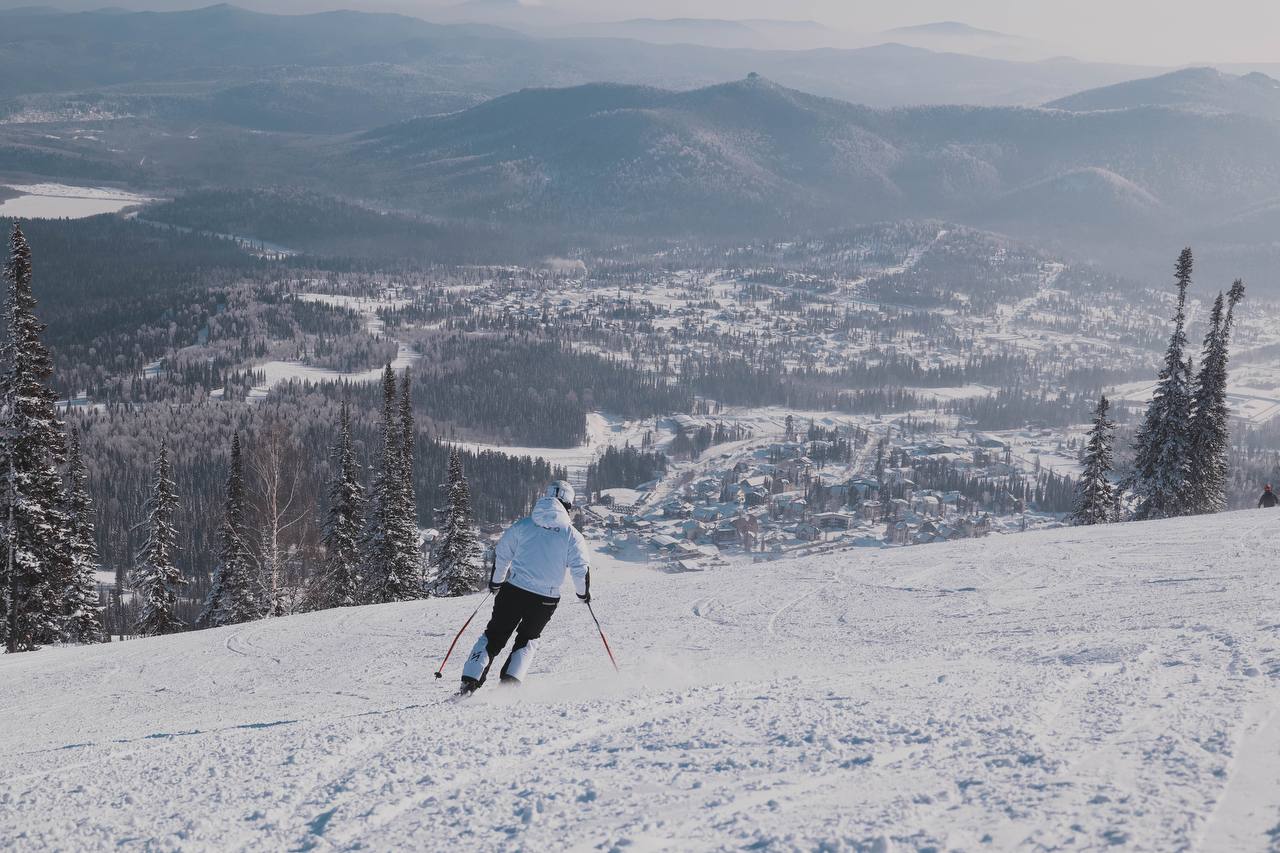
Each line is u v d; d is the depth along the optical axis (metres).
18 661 13.37
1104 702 3.41
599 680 6.33
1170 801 2.10
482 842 2.39
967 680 4.35
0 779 4.14
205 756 4.09
